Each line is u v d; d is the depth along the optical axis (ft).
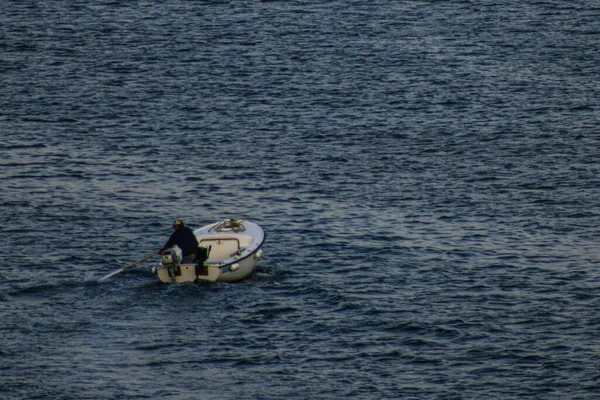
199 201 539.29
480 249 473.26
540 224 507.30
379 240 484.33
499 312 400.67
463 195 549.95
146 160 607.37
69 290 418.31
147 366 352.69
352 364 355.97
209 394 334.24
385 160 611.47
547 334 379.55
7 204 527.40
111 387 337.11
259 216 517.55
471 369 352.08
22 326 382.22
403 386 340.18
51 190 551.59
